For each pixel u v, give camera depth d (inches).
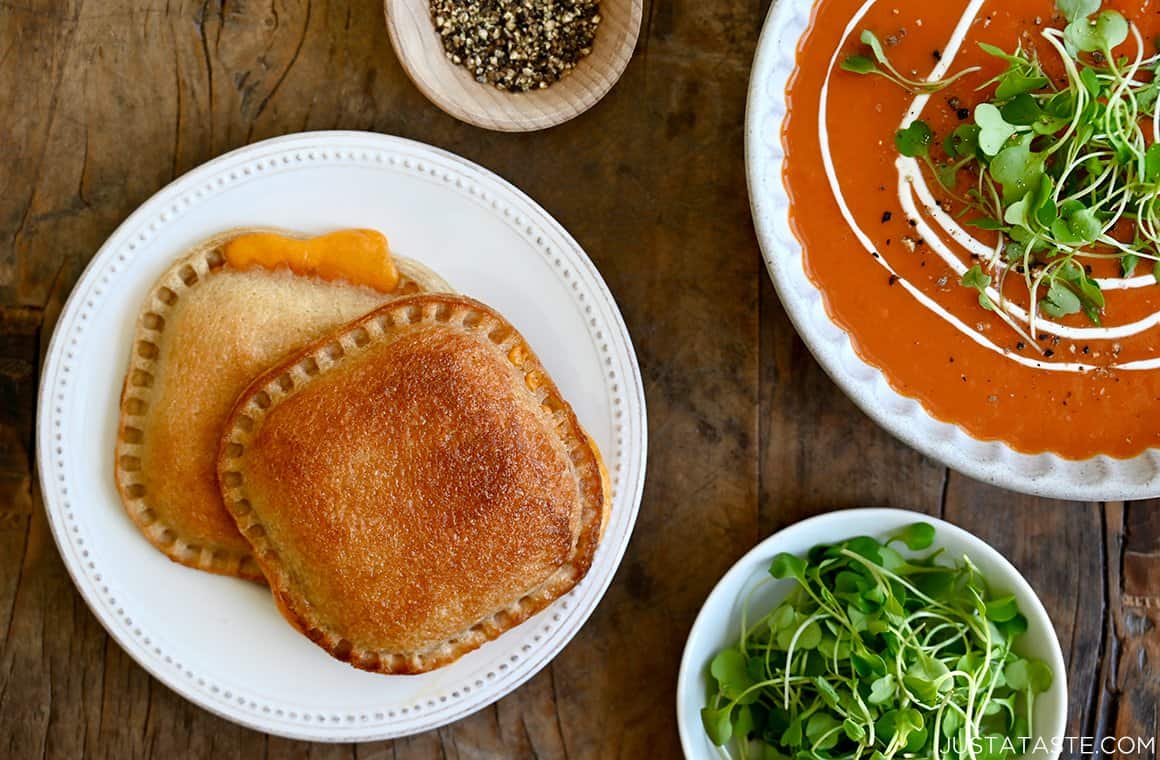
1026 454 19.7
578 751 20.7
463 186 19.6
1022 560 21.1
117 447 19.3
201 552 19.5
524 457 18.8
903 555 20.6
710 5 20.5
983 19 19.4
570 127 20.6
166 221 19.2
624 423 19.9
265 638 19.6
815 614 19.7
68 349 19.1
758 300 20.9
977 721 19.8
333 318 19.4
